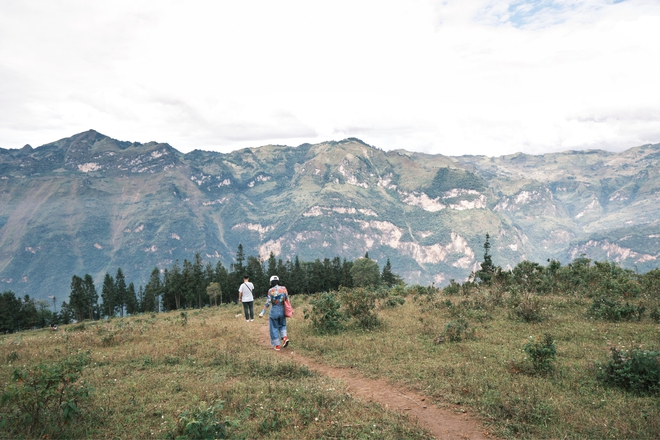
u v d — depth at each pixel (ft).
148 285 405.18
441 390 24.36
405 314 51.62
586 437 18.15
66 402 19.85
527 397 22.50
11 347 43.39
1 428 18.30
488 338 36.19
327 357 32.81
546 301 51.88
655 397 22.22
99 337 45.24
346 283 355.77
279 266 376.48
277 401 22.56
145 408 22.04
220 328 48.14
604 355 29.84
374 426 19.24
